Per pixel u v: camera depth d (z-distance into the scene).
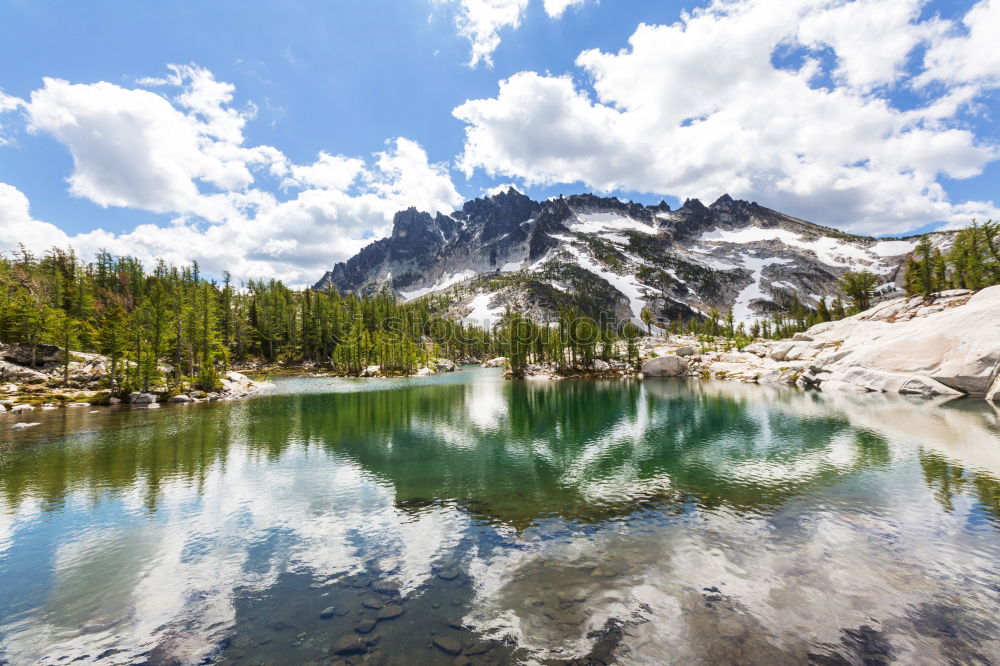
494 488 21.28
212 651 9.30
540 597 11.16
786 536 14.62
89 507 18.81
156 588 12.17
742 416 41.31
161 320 65.06
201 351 79.69
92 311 94.06
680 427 37.34
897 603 10.42
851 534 14.59
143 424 39.75
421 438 34.19
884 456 24.41
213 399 61.22
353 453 29.00
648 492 20.17
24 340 62.22
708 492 19.86
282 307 141.00
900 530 14.79
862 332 73.81
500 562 13.28
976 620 9.65
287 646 9.40
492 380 101.12
